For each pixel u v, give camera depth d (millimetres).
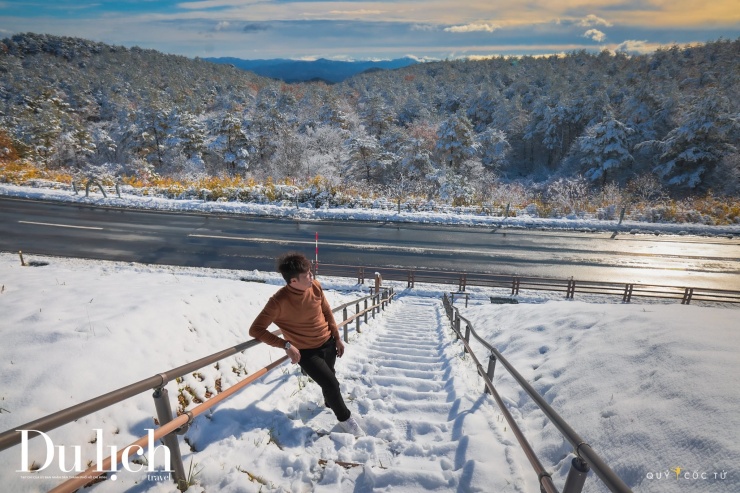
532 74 124375
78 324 4262
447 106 116438
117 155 72188
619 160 55781
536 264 17812
